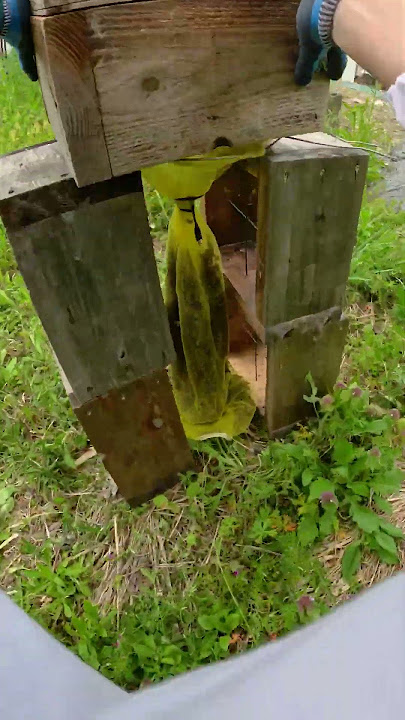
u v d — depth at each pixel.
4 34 0.86
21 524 1.54
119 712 0.70
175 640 1.28
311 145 1.18
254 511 1.48
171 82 0.89
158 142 0.94
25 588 1.40
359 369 1.81
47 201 0.95
